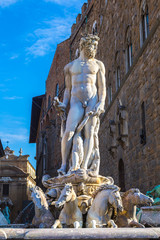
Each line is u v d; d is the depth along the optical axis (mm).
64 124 11102
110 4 30484
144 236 5762
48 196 9688
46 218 8914
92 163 10609
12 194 83562
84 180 9641
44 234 5762
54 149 68500
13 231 6000
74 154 10320
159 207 8992
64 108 11109
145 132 18328
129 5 23000
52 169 69750
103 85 11133
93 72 11039
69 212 8414
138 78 19797
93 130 10680
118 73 27766
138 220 9867
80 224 8422
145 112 18109
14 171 85125
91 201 9148
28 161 89500
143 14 19703
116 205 8195
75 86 10984
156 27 16125
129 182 21984
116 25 27688
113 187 8523
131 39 23125
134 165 20594
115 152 27109
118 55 26828
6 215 33344
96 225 8180
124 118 23156
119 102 24359
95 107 10789
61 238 5719
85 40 11133
